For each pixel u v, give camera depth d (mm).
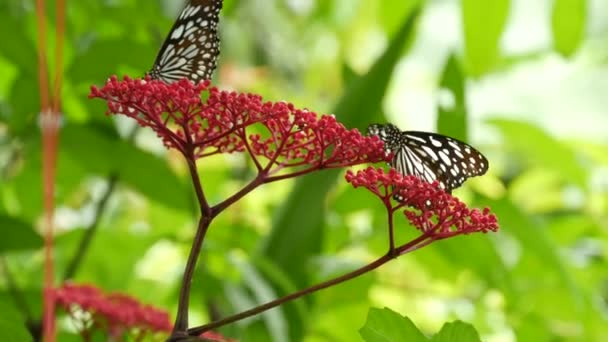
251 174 2633
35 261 2357
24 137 2250
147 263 2602
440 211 1881
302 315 2219
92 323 2049
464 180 1918
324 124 1880
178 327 1875
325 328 2336
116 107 1877
